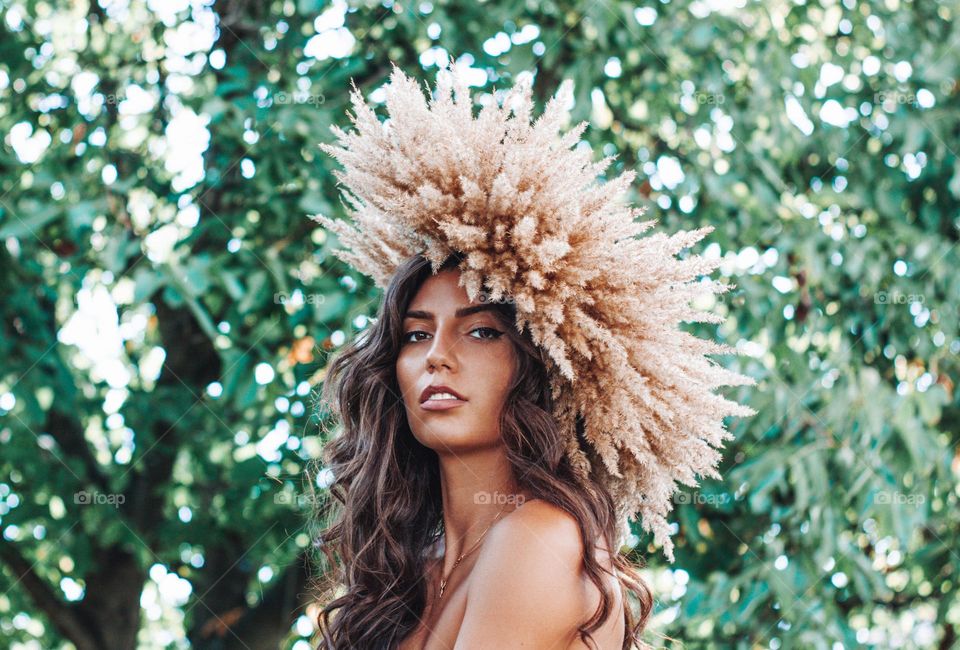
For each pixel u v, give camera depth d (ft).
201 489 13.43
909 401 12.17
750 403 11.90
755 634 12.27
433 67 12.56
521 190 5.61
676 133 13.03
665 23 12.69
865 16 13.62
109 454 14.44
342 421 6.53
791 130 12.73
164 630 15.17
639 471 5.95
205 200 12.51
